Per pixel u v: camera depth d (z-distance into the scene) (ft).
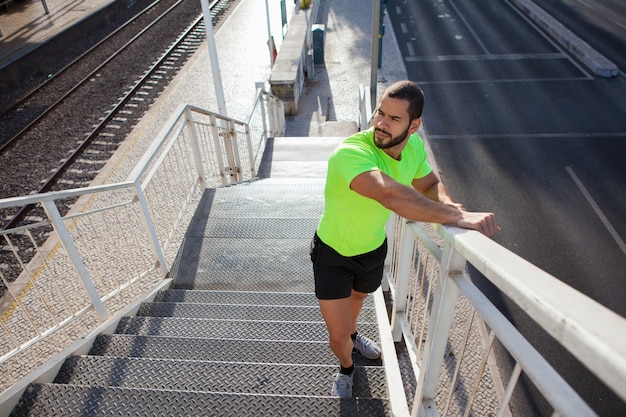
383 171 5.97
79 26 50.19
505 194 25.81
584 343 2.05
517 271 3.03
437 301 5.32
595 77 41.91
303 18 49.75
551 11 61.52
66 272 17.22
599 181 26.86
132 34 51.85
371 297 11.41
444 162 29.35
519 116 35.35
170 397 7.21
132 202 11.67
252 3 64.49
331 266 7.01
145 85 38.96
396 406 7.00
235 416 6.95
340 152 5.87
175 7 61.41
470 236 4.16
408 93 5.37
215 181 23.94
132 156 28.17
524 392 12.53
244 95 38.68
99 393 7.29
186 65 43.86
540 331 15.72
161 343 9.39
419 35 54.13
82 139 30.09
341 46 52.39
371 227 6.63
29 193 24.71
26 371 13.11
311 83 43.80
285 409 7.02
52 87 38.52
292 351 9.12
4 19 52.95
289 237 14.96
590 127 33.32
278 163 27.43
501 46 50.21
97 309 10.52
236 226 15.43
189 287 13.12
